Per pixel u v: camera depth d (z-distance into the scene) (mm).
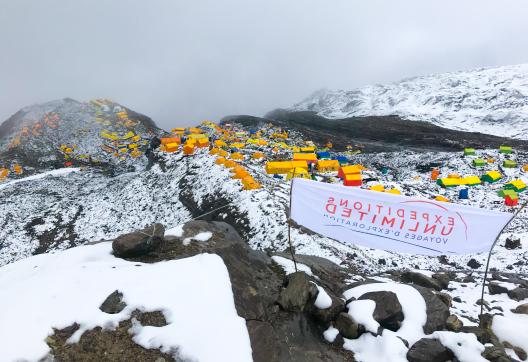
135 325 6574
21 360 5680
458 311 9641
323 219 8250
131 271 7914
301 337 7566
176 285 7359
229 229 10984
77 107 140000
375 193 8062
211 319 6641
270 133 106438
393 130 130750
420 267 20516
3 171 82250
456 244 7812
